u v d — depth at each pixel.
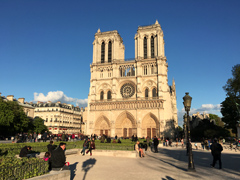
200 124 113.19
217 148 24.06
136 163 27.39
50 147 26.89
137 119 103.81
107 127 110.06
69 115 153.62
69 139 92.62
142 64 111.50
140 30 115.69
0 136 83.94
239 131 71.69
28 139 77.31
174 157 35.47
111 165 25.38
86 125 121.69
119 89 113.50
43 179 13.43
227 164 27.38
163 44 115.56
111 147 39.88
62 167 16.77
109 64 116.44
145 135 102.81
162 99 101.81
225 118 90.94
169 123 100.94
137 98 106.88
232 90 73.25
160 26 113.88
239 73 68.12
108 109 109.62
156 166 24.98
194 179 17.97
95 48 120.88
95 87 115.69
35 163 14.21
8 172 12.23
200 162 29.19
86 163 26.80
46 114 141.50
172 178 18.28
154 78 107.56
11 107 84.44
